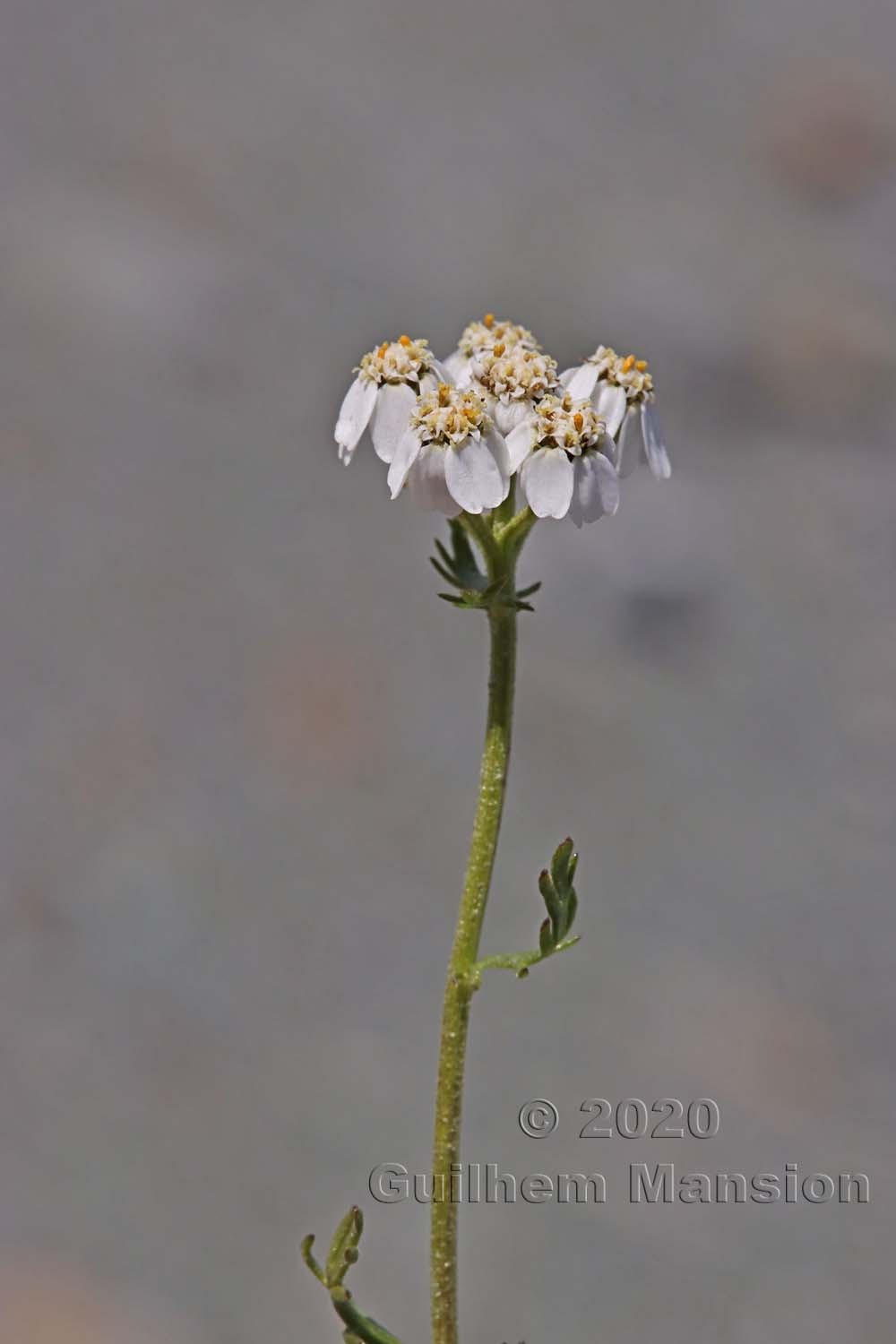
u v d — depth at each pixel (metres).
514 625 0.39
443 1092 0.39
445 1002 0.39
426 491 0.39
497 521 0.39
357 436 0.39
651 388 0.40
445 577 0.39
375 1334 0.39
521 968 0.38
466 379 0.39
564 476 0.39
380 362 0.39
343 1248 0.39
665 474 0.40
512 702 0.39
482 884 0.39
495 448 0.39
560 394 0.39
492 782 0.39
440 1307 0.39
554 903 0.38
